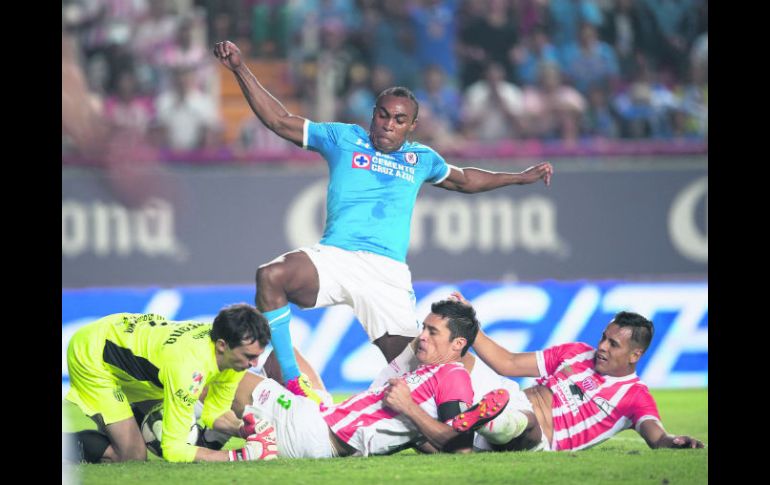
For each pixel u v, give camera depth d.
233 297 33.47
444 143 39.47
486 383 19.77
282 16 42.97
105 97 40.06
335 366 31.77
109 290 32.88
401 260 21.72
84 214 33.56
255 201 34.22
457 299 19.80
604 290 33.81
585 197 34.84
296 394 20.38
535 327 33.53
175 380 17.48
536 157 35.09
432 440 18.11
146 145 39.44
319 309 31.83
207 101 41.19
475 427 17.77
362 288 21.17
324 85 42.03
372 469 16.89
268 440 18.22
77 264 33.44
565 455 18.30
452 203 34.31
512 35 42.56
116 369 18.20
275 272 20.61
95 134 38.56
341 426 18.44
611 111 41.88
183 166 34.25
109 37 41.16
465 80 42.22
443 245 34.25
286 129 21.22
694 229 34.88
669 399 29.80
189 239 33.97
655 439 19.12
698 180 34.97
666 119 41.97
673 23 43.69
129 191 33.78
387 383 19.25
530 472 16.61
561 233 34.72
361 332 31.97
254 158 34.56
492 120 41.00
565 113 41.44
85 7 41.38
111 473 16.83
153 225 33.84
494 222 34.50
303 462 17.77
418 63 42.25
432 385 18.56
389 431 18.42
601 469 16.91
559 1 43.22
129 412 18.39
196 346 17.59
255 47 43.00
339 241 21.28
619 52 43.31
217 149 35.06
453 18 42.75
